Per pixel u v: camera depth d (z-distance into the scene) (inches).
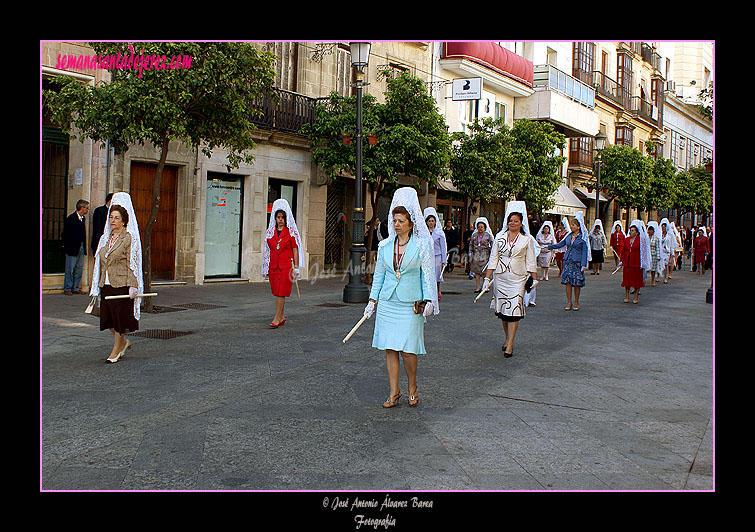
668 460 190.2
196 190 662.5
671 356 348.2
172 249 658.2
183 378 276.4
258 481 169.6
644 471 181.6
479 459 188.4
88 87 443.8
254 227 725.9
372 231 734.5
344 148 703.7
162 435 203.3
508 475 177.2
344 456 188.4
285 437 203.9
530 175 997.2
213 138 488.7
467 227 944.9
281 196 772.6
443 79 1024.2
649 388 275.7
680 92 2309.3
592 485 171.5
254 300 556.4
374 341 243.1
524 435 210.8
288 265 419.2
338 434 207.9
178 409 231.0
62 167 561.3
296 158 770.2
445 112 1027.9
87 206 539.2
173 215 657.6
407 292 235.9
